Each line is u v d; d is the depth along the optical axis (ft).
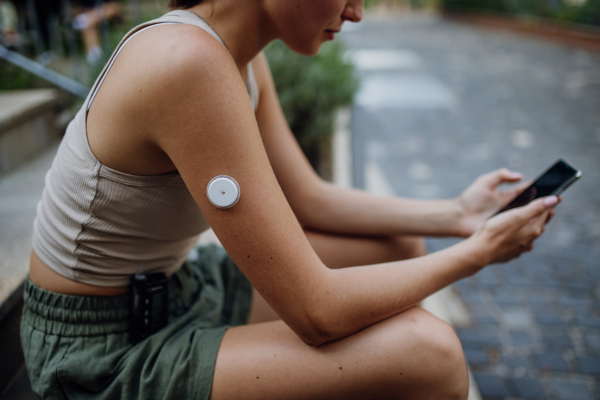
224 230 2.54
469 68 25.49
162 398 2.84
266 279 2.58
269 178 2.58
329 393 2.79
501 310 7.29
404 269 3.04
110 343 3.03
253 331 3.01
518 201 3.90
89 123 2.70
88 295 3.05
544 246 9.04
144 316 3.07
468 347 6.54
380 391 2.82
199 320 3.37
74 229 2.87
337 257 4.23
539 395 5.72
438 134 15.52
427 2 70.49
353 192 4.30
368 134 15.47
